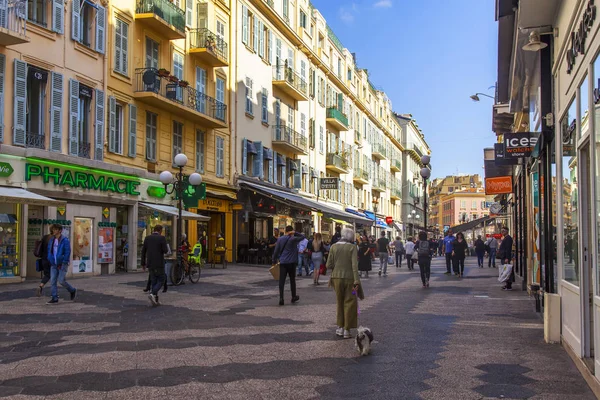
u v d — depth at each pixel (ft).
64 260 41.01
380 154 208.85
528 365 22.02
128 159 73.87
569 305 24.14
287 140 120.98
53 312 36.58
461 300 45.27
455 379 19.90
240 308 39.60
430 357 23.45
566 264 25.52
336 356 23.63
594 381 18.08
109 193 68.95
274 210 106.42
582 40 20.45
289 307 40.19
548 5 26.37
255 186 102.22
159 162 80.33
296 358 23.25
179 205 58.85
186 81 81.97
